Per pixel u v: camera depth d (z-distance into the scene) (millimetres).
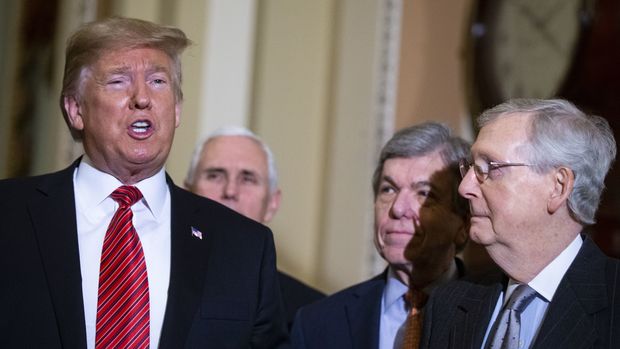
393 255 3152
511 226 2547
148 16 5383
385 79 5762
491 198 2562
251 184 3971
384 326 3217
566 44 5598
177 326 2561
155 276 2627
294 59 5730
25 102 5445
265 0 5617
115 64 2600
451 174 3158
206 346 2611
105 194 2658
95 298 2553
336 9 5836
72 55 2652
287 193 5699
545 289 2574
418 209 3141
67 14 5391
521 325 2588
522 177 2537
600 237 5312
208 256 2719
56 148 5387
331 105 5789
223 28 5430
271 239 2848
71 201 2650
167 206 2750
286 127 5695
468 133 5855
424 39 5898
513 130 2566
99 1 5391
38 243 2570
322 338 3225
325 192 5746
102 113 2588
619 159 5328
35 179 2715
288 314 3848
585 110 5504
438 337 2727
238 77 5445
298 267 5703
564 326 2488
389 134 5730
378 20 5793
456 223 3170
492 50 5828
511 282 2674
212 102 5379
